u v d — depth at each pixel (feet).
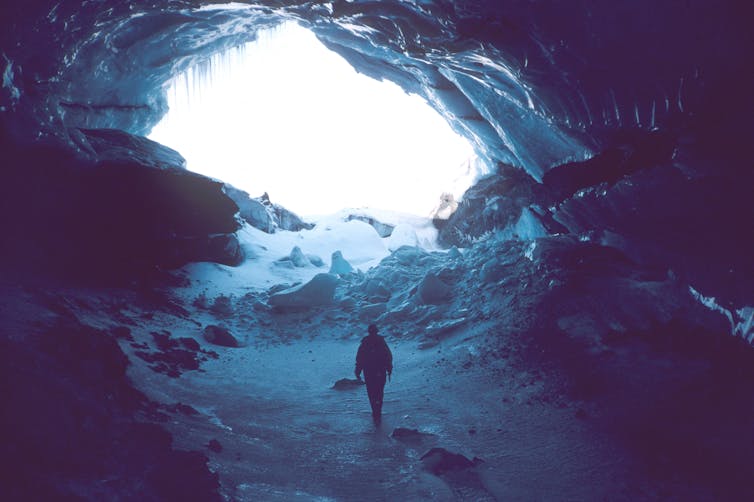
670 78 24.40
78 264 44.04
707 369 30.14
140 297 45.32
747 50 20.45
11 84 39.52
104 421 19.08
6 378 16.98
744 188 24.67
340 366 37.99
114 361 26.37
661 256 39.27
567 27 27.12
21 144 40.40
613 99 29.32
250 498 17.99
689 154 25.73
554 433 25.73
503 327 40.34
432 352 39.50
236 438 23.71
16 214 41.06
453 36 37.04
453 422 27.55
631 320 36.63
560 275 44.62
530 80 35.50
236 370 35.22
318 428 26.45
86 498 14.37
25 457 14.96
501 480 21.30
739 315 32.04
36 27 37.88
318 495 19.29
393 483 20.71
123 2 42.37
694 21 21.21
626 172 33.45
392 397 31.45
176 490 16.61
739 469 21.44
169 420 23.65
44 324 25.59
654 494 19.95
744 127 22.24
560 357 34.65
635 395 28.76
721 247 30.14
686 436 24.27
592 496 19.99
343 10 42.37
